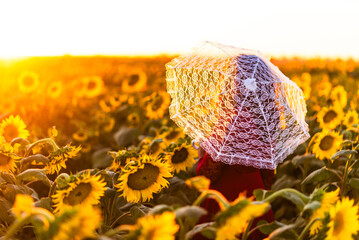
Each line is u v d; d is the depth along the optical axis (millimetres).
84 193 2457
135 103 9039
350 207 1935
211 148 2764
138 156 3439
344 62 17125
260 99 2752
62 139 6039
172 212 1835
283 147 2846
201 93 2920
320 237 1976
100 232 3025
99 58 21938
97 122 8367
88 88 10266
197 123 2887
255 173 3014
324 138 4207
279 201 4711
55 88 9555
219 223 1772
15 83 12344
